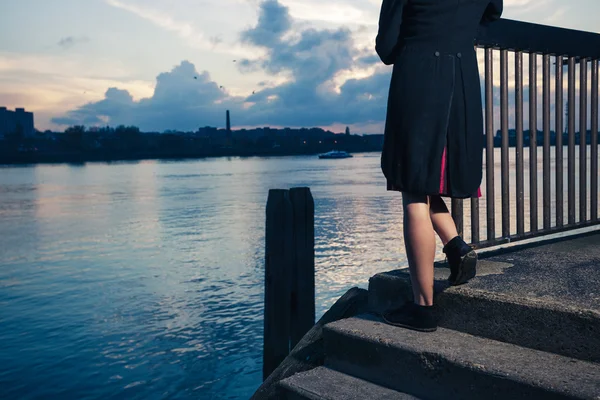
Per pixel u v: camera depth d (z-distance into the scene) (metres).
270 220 4.32
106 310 9.16
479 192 2.19
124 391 6.05
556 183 3.36
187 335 7.78
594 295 2.06
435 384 1.97
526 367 1.79
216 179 61.44
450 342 2.07
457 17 2.08
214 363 6.74
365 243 13.93
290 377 2.27
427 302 2.20
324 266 11.16
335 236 15.24
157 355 7.06
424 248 2.15
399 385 2.09
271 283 4.33
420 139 2.06
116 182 61.59
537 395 1.67
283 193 4.34
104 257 14.16
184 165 147.12
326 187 39.59
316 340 2.68
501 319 2.07
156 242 16.39
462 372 1.88
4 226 21.94
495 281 2.33
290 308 4.44
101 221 22.81
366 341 2.19
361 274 10.42
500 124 2.97
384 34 2.08
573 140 3.44
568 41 3.21
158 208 27.88
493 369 1.79
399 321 2.25
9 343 7.64
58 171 118.44
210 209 26.42
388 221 18.56
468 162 2.08
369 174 66.00
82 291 10.52
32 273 12.41
